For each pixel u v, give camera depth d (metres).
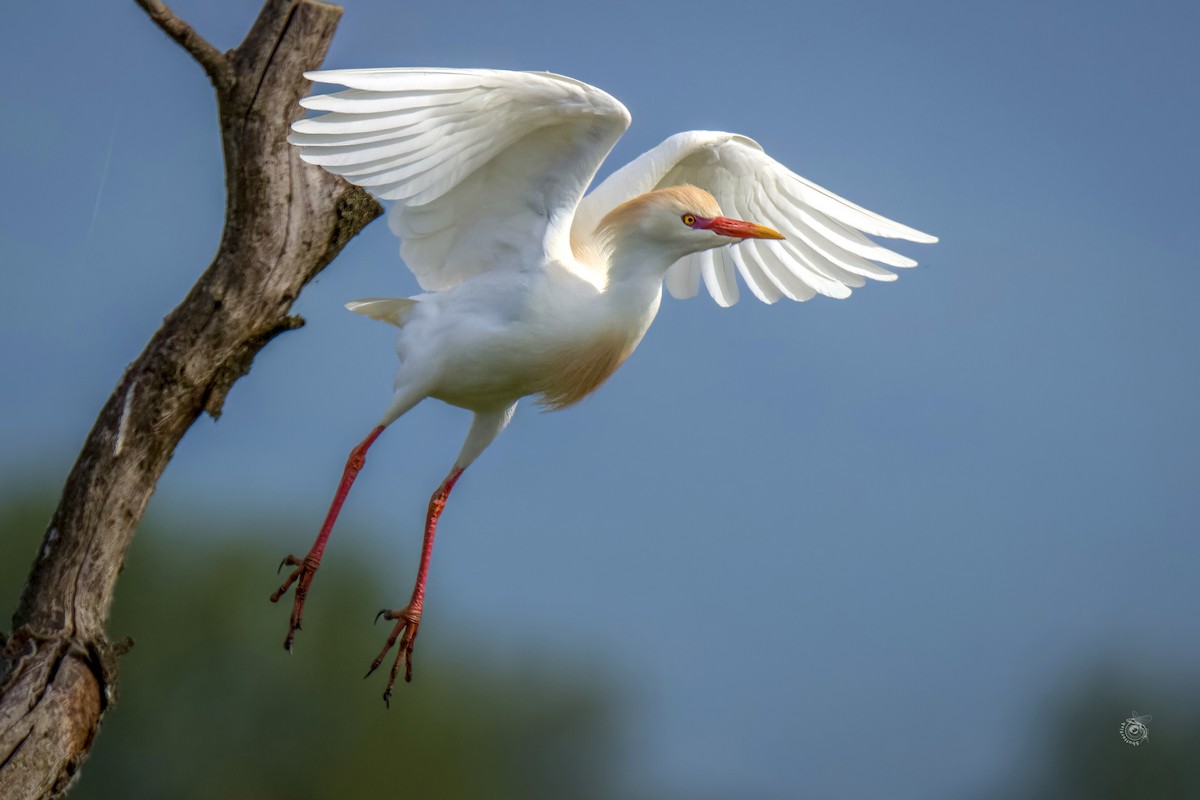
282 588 9.95
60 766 8.42
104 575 8.93
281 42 9.04
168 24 8.70
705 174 11.47
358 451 10.05
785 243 11.77
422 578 10.62
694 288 12.35
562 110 9.05
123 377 8.98
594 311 9.94
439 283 10.19
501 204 9.78
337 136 8.60
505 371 9.95
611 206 10.62
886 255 11.26
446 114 8.85
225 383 9.29
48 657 8.56
